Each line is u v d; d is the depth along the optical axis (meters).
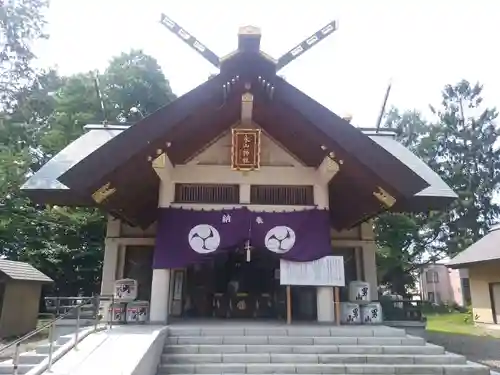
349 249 13.10
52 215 21.75
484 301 22.52
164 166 9.01
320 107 8.63
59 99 26.48
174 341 7.62
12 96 17.88
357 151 8.55
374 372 6.91
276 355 7.19
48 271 23.11
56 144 22.98
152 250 12.71
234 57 8.44
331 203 11.64
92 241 24.34
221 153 10.34
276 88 8.61
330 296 9.31
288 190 10.25
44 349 6.88
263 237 9.48
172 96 30.42
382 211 11.17
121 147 8.29
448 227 38.16
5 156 16.27
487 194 38.69
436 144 39.50
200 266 12.26
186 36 8.59
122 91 28.20
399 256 30.75
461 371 6.91
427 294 47.94
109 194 9.30
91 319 10.21
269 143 10.47
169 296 10.43
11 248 22.58
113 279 12.36
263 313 11.66
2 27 16.94
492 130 39.81
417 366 6.97
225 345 7.44
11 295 15.43
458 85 41.38
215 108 8.98
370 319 10.09
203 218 9.55
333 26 8.65
